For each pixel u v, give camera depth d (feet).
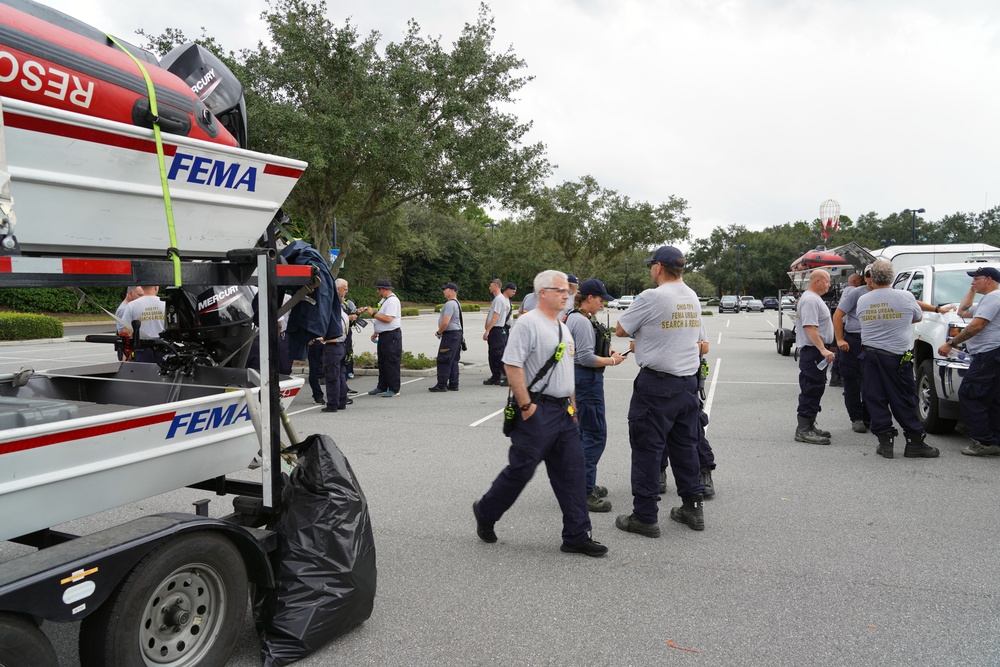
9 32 8.21
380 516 16.39
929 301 26.99
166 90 10.03
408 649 10.32
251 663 9.95
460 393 35.88
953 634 10.71
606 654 10.18
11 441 7.78
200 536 9.13
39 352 58.95
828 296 49.62
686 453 15.44
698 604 11.81
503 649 10.33
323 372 31.81
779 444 23.58
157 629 8.90
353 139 34.14
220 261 11.57
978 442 21.57
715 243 333.42
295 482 10.84
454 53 39.88
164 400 12.69
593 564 13.57
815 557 13.82
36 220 8.63
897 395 21.27
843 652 10.21
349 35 35.17
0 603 7.04
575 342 16.51
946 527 15.40
